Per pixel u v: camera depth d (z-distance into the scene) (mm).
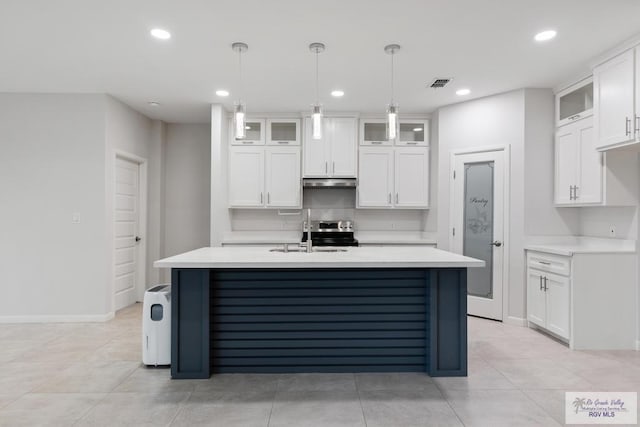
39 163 4270
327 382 2701
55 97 4289
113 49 3246
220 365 2863
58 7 2594
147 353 2965
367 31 2936
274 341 2867
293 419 2199
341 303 2879
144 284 5340
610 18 2734
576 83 3809
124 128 4766
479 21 2781
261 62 3518
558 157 4051
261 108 5008
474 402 2400
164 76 3863
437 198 4930
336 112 5164
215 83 4066
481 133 4480
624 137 3100
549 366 2986
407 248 3623
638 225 3391
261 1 2527
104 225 4316
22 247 4258
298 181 5227
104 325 4148
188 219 5758
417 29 2900
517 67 3604
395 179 5230
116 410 2303
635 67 2998
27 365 3016
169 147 5762
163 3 2551
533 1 2521
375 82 4023
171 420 2188
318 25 2844
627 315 3389
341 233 5414
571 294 3375
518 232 4160
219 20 2773
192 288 2766
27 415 2244
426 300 2875
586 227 4027
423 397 2471
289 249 3586
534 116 4129
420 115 5211
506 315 4246
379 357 2891
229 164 5195
